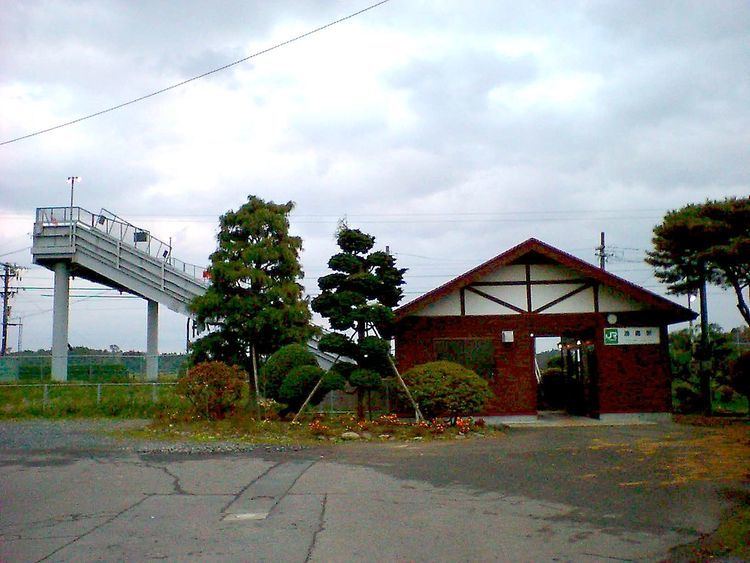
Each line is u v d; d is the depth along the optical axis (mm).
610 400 18859
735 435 14969
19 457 12570
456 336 19078
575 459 11945
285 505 8375
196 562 6051
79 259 32656
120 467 11352
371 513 7930
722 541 6707
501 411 18734
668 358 18953
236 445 14141
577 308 19188
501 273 19406
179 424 17391
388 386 18859
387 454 12836
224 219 22375
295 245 22844
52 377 31484
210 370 18156
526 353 19000
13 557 6266
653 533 7023
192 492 9234
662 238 20391
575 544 6629
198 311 22000
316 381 18031
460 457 12344
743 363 18953
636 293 18453
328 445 14312
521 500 8641
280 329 21641
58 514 8008
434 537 6867
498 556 6219
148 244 33906
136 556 6262
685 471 10539
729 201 19312
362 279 16953
